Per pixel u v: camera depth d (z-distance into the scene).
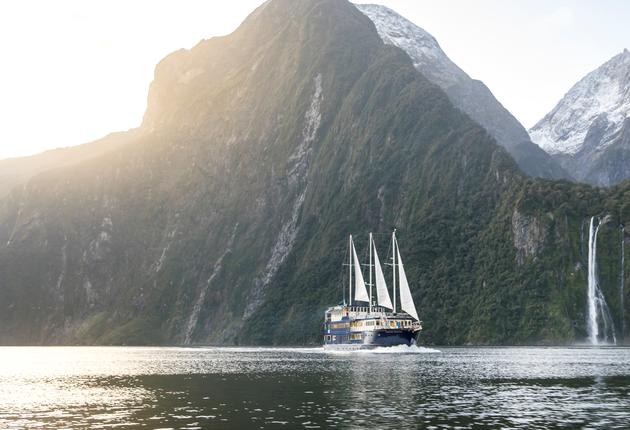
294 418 58.78
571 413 60.88
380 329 168.38
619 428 53.75
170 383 93.56
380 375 99.81
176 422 57.78
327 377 97.31
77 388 90.19
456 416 59.31
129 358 185.25
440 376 97.19
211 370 119.19
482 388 80.50
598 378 92.94
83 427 56.25
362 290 174.00
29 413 64.81
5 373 125.25
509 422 56.34
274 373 107.38
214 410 64.06
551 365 119.12
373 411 62.34
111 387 90.06
